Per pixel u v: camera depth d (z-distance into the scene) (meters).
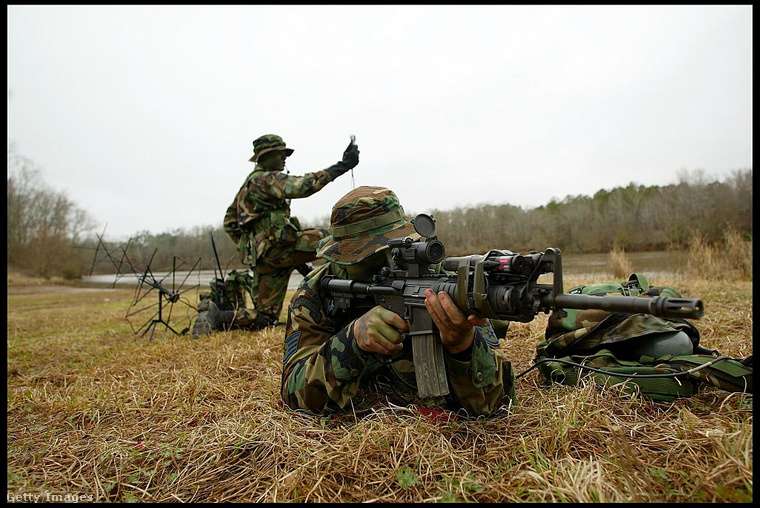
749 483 1.69
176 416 2.99
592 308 1.76
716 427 2.18
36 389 3.81
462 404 2.58
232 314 6.39
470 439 2.38
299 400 2.70
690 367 2.71
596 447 2.16
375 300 2.63
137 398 3.38
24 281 32.88
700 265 10.05
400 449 2.21
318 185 5.93
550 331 3.64
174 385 3.57
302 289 3.06
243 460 2.33
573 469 1.90
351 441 2.32
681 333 3.03
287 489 1.98
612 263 11.70
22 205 37.44
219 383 3.64
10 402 3.54
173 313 10.01
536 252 1.95
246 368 4.17
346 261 2.72
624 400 2.70
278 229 6.14
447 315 2.13
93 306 13.07
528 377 3.46
